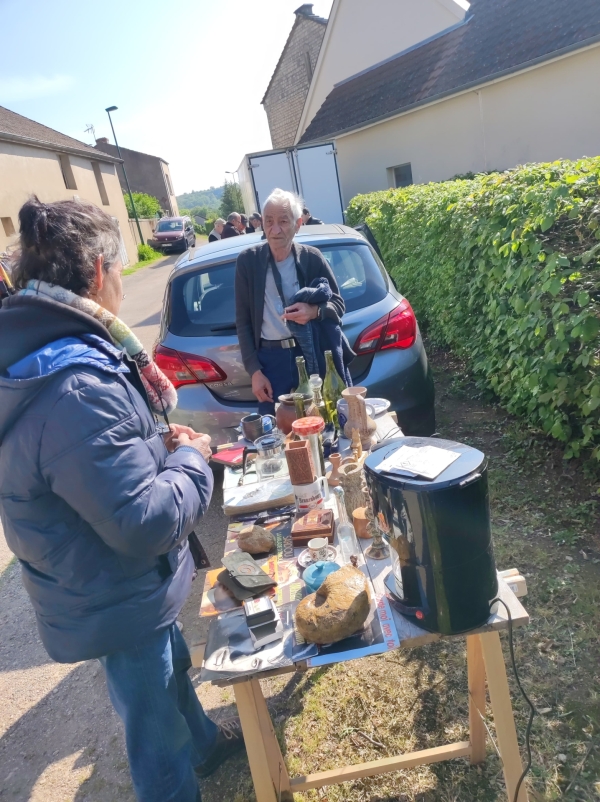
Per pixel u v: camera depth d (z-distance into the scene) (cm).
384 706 216
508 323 345
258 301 282
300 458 176
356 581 138
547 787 177
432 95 1048
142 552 124
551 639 226
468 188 450
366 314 337
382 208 717
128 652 143
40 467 115
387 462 131
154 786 152
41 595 132
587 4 862
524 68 882
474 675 174
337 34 1518
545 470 334
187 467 140
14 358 119
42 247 128
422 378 348
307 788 182
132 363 134
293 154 1152
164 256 2812
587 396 283
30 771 224
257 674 128
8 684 271
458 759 192
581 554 266
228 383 333
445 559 122
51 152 1809
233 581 153
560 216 295
